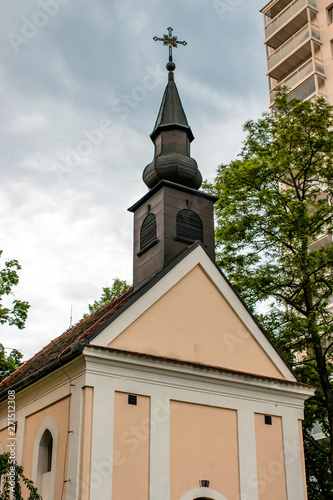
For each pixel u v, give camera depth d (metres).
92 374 16.36
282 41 50.66
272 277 23.50
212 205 22.73
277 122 25.16
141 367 17.19
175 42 26.88
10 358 26.25
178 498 16.50
